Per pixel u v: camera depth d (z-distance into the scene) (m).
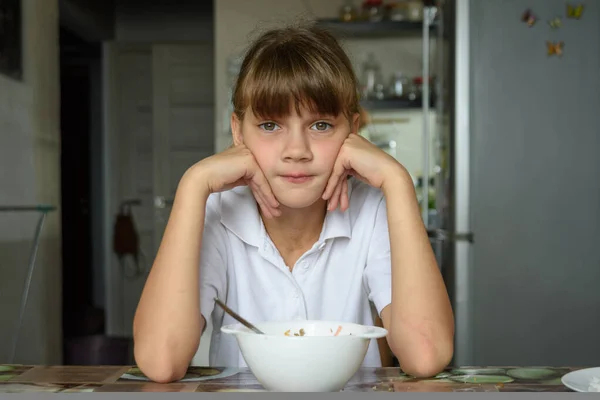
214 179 0.81
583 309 2.31
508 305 2.31
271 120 0.80
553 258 2.32
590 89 2.33
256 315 0.96
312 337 0.60
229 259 0.96
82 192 5.31
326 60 0.81
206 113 5.27
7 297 2.46
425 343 0.73
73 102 5.30
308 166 0.81
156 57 5.27
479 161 2.34
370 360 0.92
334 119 0.81
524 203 2.33
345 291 0.97
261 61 0.81
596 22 2.32
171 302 0.75
